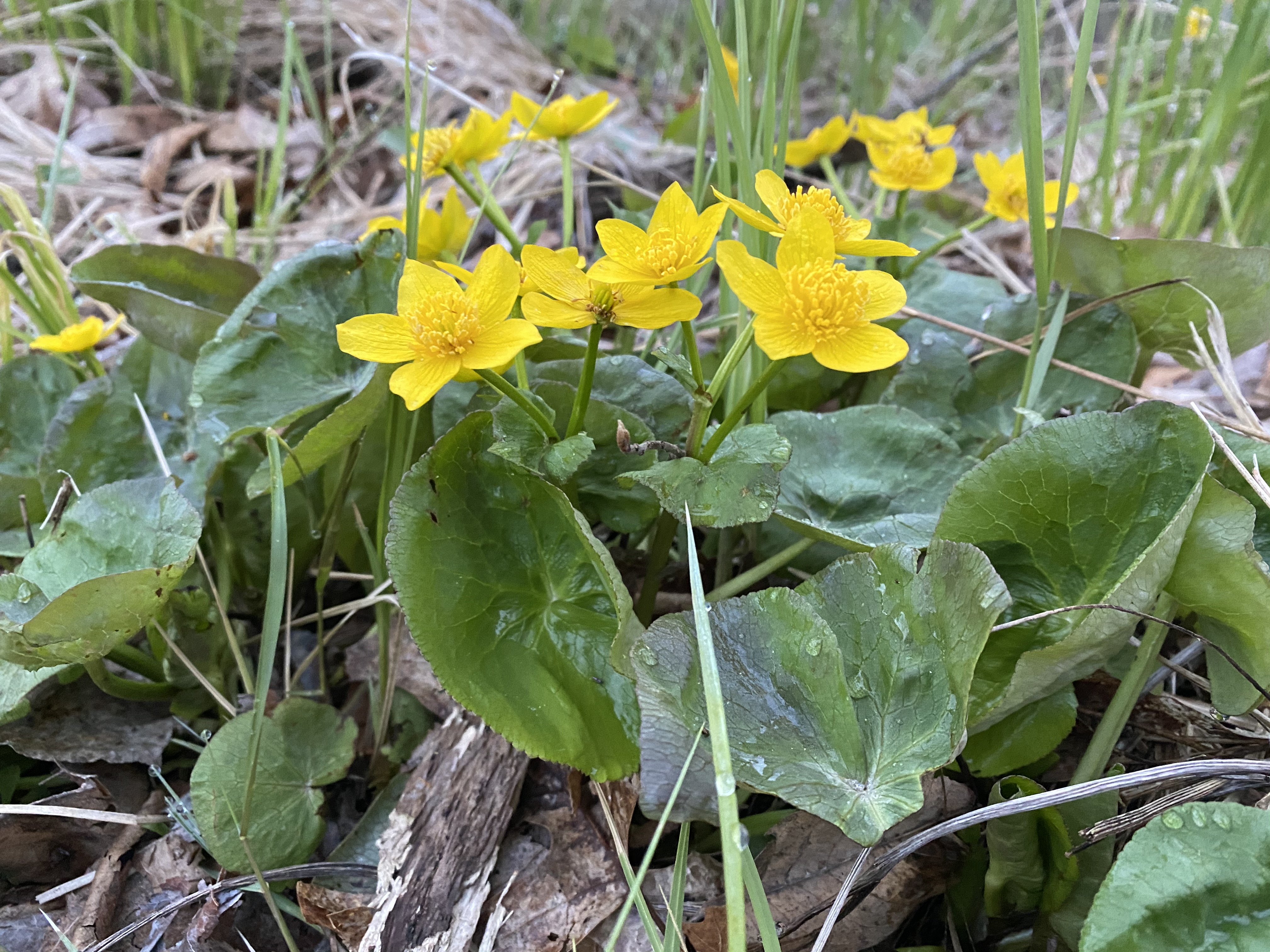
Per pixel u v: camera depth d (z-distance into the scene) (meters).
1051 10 0.65
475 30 0.63
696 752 0.15
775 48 0.22
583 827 0.19
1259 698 0.17
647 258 0.15
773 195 0.18
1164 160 0.43
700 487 0.16
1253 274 0.22
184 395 0.26
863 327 0.16
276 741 0.19
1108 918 0.14
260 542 0.24
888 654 0.16
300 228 0.44
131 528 0.19
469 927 0.17
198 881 0.19
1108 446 0.17
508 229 0.27
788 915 0.17
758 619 0.16
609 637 0.18
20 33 0.51
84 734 0.20
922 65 0.70
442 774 0.19
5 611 0.18
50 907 0.18
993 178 0.27
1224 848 0.14
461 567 0.18
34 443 0.27
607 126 0.51
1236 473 0.20
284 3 0.45
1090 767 0.18
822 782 0.15
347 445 0.21
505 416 0.18
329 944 0.18
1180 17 0.35
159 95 0.52
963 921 0.18
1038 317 0.21
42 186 0.40
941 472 0.21
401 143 0.41
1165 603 0.18
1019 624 0.17
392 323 0.16
